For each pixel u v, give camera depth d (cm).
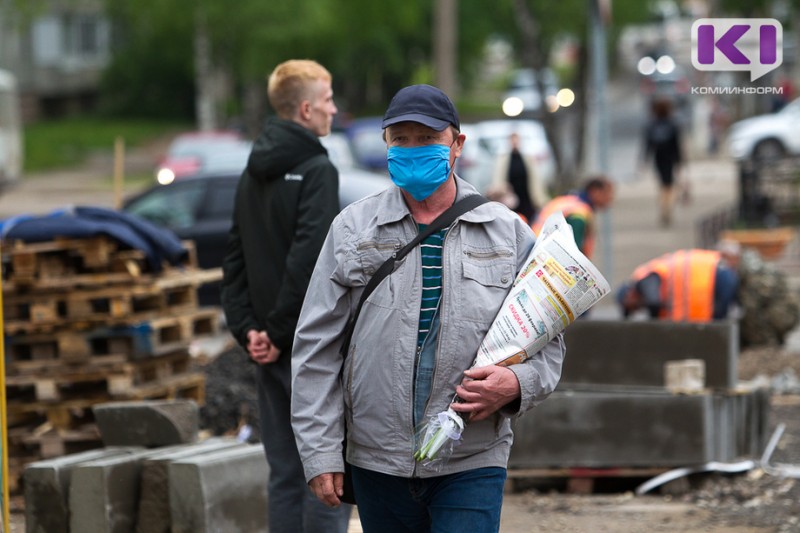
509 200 3216
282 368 1320
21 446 1944
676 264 2478
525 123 7319
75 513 1399
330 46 13175
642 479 1975
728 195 7306
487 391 967
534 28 6725
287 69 1337
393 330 991
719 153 10156
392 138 1003
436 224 1004
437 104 991
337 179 1323
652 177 8562
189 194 3862
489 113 15688
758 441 2033
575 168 7825
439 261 1000
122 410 1547
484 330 991
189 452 1471
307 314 1034
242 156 5938
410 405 988
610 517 1772
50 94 15288
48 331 1922
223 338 3397
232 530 1436
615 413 1912
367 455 1012
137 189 9262
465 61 15800
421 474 993
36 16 12631
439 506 1001
